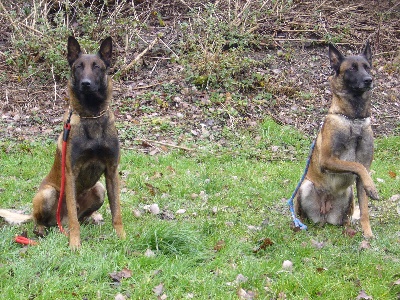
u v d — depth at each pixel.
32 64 12.30
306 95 12.04
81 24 13.14
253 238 5.85
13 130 10.11
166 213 6.70
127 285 4.65
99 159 5.68
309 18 14.66
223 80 11.88
